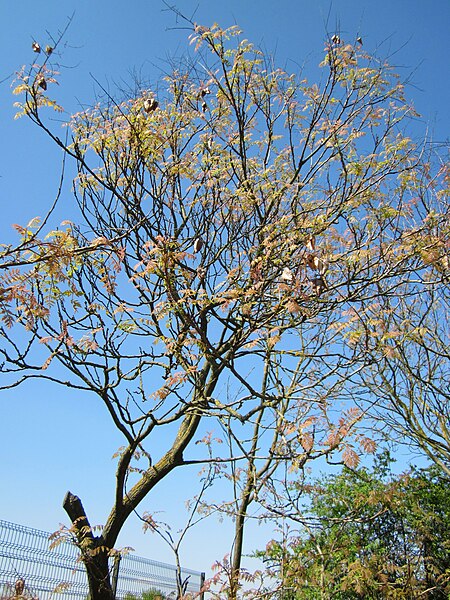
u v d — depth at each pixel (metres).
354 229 4.96
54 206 2.93
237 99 5.48
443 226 4.81
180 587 5.23
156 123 4.91
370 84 5.52
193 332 4.24
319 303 4.71
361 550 6.64
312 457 3.71
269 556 6.31
